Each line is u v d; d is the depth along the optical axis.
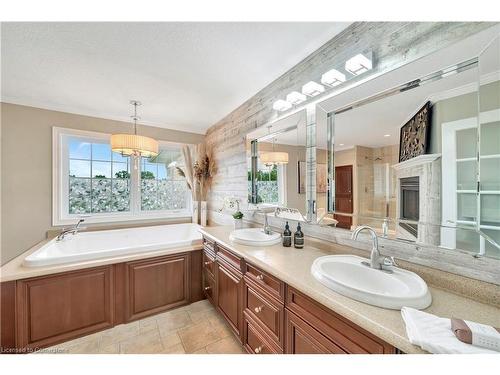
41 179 2.58
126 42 1.48
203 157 3.71
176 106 2.69
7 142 2.41
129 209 3.23
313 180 1.67
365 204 1.32
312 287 0.98
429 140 1.02
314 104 1.65
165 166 3.56
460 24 0.92
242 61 1.72
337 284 0.93
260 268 1.37
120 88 2.19
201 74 1.92
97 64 1.76
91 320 1.87
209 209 3.63
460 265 0.93
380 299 0.82
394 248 1.17
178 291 2.31
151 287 2.16
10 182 2.43
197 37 1.44
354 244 1.38
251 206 2.43
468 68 0.90
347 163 1.42
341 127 1.46
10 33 1.38
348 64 1.27
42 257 1.81
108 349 1.68
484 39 0.86
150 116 3.07
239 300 1.63
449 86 0.96
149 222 3.31
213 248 2.14
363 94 1.32
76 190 2.86
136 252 2.15
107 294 1.94
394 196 1.17
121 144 2.21
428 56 1.02
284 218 1.96
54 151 2.64
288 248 1.64
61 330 1.75
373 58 1.24
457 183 0.94
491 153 0.85
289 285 1.15
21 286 1.63
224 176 3.10
